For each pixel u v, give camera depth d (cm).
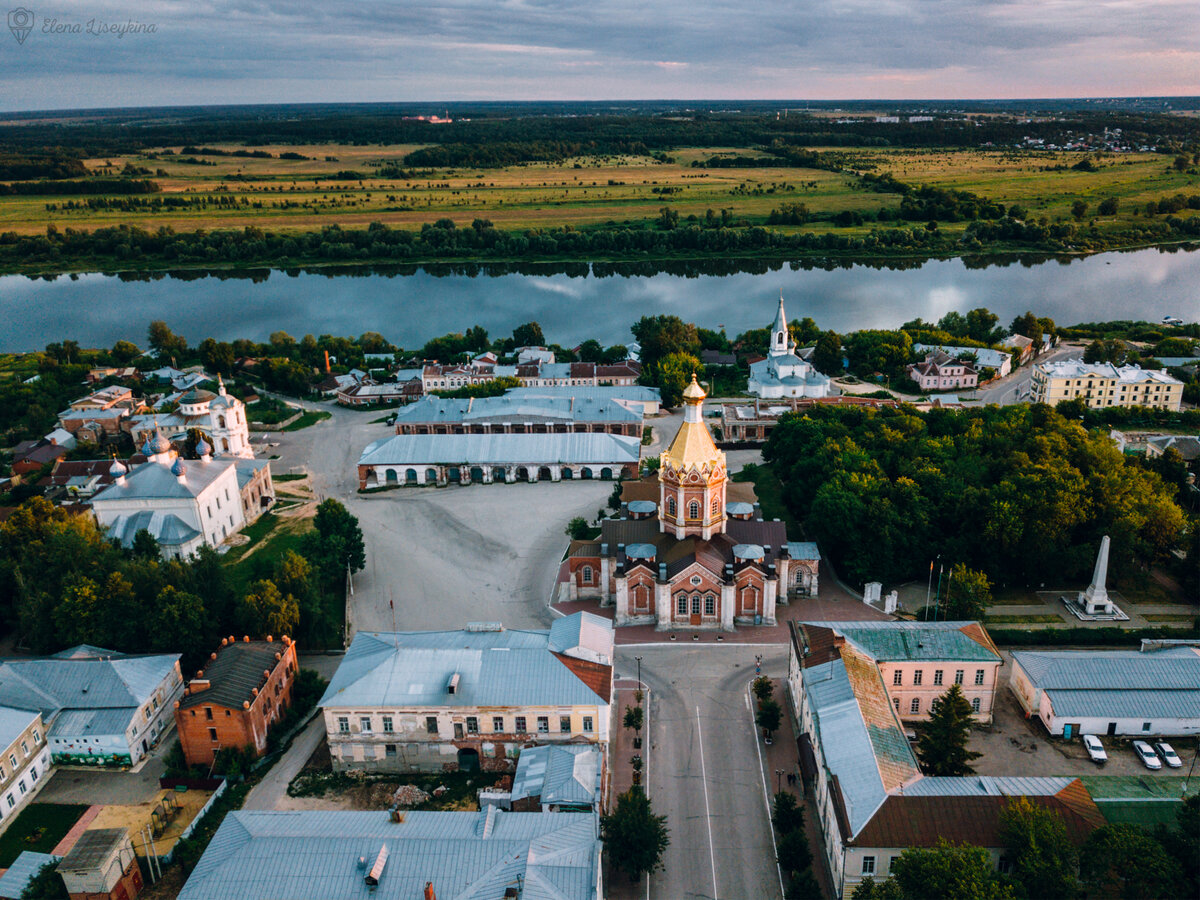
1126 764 10756
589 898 7750
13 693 11300
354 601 15388
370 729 10862
